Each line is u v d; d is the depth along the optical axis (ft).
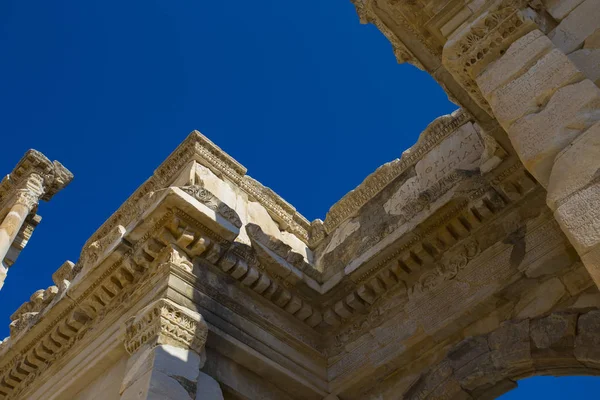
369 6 28.02
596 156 17.42
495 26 23.66
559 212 17.25
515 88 21.54
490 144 32.24
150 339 29.94
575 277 29.32
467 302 32.42
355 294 37.60
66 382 35.37
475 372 29.94
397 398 32.94
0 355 41.42
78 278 37.22
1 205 63.46
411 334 34.04
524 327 29.40
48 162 65.51
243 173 43.57
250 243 37.70
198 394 29.43
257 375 33.99
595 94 18.99
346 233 43.39
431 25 26.45
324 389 35.78
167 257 33.45
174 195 33.17
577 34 22.11
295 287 38.11
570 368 27.91
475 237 34.24
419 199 36.01
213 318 32.86
